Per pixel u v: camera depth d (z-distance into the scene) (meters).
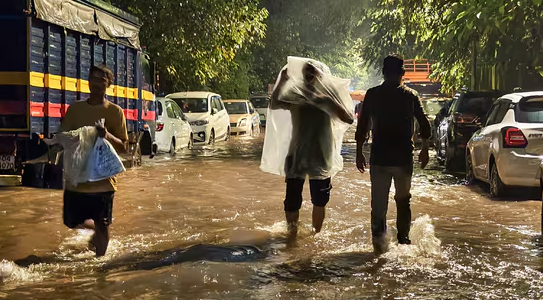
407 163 6.39
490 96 15.21
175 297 4.86
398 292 5.02
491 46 17.28
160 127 17.28
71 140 5.85
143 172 13.77
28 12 9.57
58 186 9.82
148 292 5.00
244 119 28.34
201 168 14.65
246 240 6.96
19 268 5.71
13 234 7.30
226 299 4.82
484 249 6.53
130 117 14.13
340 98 7.16
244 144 23.06
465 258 6.13
